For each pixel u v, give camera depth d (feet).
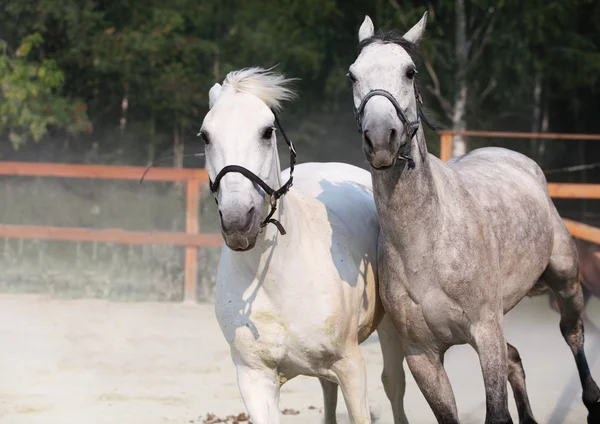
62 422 26.99
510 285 22.20
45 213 70.64
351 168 24.14
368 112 17.71
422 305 19.94
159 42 81.82
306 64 82.17
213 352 36.45
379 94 17.92
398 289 20.07
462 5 78.64
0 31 82.53
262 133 17.25
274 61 83.66
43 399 29.53
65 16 81.30
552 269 25.14
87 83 85.92
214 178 17.19
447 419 20.85
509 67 82.07
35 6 81.66
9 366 33.81
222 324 19.15
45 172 48.14
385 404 29.76
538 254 23.35
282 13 85.10
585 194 45.03
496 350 20.02
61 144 84.84
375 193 19.66
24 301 46.93
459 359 37.01
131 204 71.00
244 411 28.53
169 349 36.88
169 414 28.07
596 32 89.10
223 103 17.44
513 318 44.27
